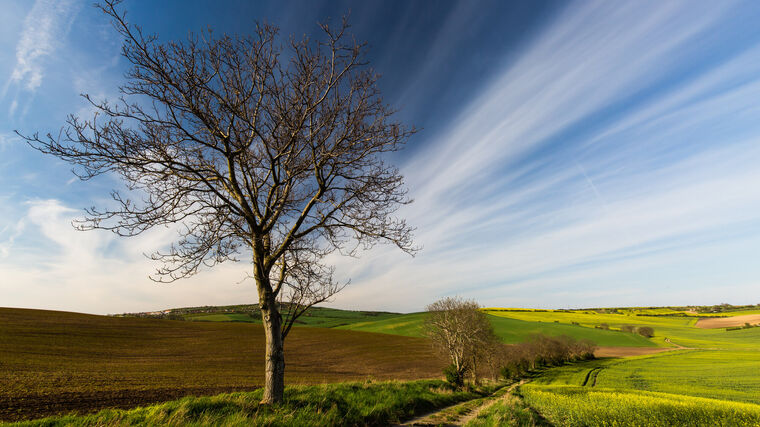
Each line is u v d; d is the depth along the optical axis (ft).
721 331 378.94
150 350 153.48
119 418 22.81
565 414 45.11
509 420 34.30
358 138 28.19
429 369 137.18
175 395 70.23
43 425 23.56
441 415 37.32
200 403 24.80
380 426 29.66
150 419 21.98
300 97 25.90
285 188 29.40
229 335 203.72
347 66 26.94
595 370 164.55
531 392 76.69
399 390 43.98
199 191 25.40
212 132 23.98
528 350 190.39
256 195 29.37
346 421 27.07
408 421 32.65
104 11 20.11
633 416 46.24
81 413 54.60
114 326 201.77
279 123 26.43
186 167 24.04
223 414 23.24
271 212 27.43
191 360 135.13
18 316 198.90
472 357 98.53
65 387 73.41
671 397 72.59
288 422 22.94
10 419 50.01
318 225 28.19
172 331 206.39
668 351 255.70
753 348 265.34
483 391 82.48
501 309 561.02
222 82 25.21
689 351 249.75
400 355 172.24
